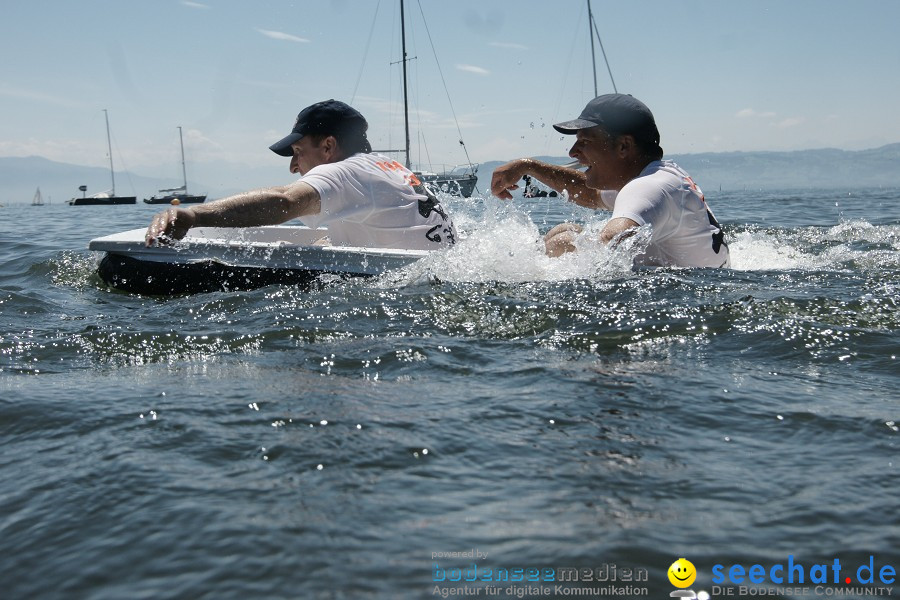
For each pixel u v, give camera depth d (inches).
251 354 84.3
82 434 59.4
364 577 37.9
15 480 51.0
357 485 49.0
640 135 134.0
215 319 101.7
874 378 72.9
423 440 56.6
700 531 42.5
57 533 43.3
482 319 97.3
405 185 147.3
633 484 48.9
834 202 604.7
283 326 95.0
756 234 216.2
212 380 73.9
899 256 158.2
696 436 57.6
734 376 73.4
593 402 65.5
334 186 135.2
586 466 51.9
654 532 42.4
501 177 171.0
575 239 127.6
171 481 49.9
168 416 62.7
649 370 75.5
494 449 55.1
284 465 52.3
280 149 147.3
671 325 91.6
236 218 123.4
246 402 66.2
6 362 82.9
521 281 119.3
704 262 137.1
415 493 47.8
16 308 117.6
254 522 43.9
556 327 92.7
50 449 56.6
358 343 87.6
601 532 42.4
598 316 96.1
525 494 47.6
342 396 67.9
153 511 45.5
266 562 39.5
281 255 131.1
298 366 78.7
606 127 134.1
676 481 49.4
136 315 106.8
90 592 37.3
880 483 48.9
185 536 42.3
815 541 41.4
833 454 54.1
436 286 117.2
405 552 40.4
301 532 42.6
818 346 83.1
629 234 121.0
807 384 71.0
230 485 49.2
